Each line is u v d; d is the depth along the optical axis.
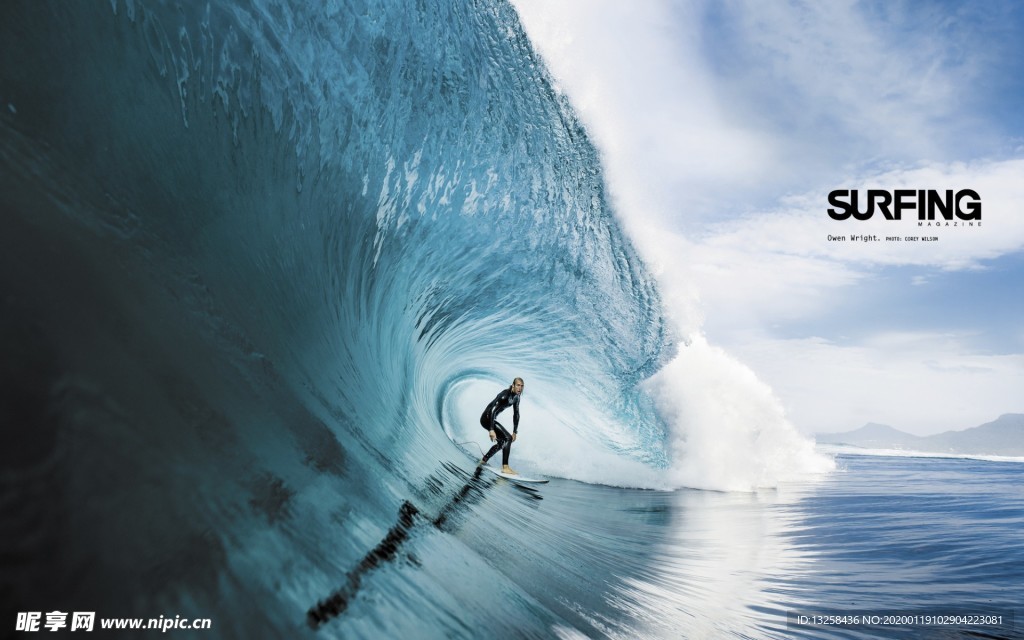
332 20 3.89
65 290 1.38
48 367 1.16
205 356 1.89
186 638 1.03
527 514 4.67
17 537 0.90
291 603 1.37
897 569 4.36
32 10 1.95
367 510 2.29
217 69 2.96
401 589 1.85
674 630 2.90
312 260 3.74
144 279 1.82
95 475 1.11
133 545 1.09
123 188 2.04
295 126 3.65
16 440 1.00
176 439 1.43
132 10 2.44
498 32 5.65
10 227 1.36
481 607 2.12
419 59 4.79
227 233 2.74
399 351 5.73
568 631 2.38
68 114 1.94
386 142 4.71
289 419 2.24
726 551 4.80
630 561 4.14
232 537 1.39
